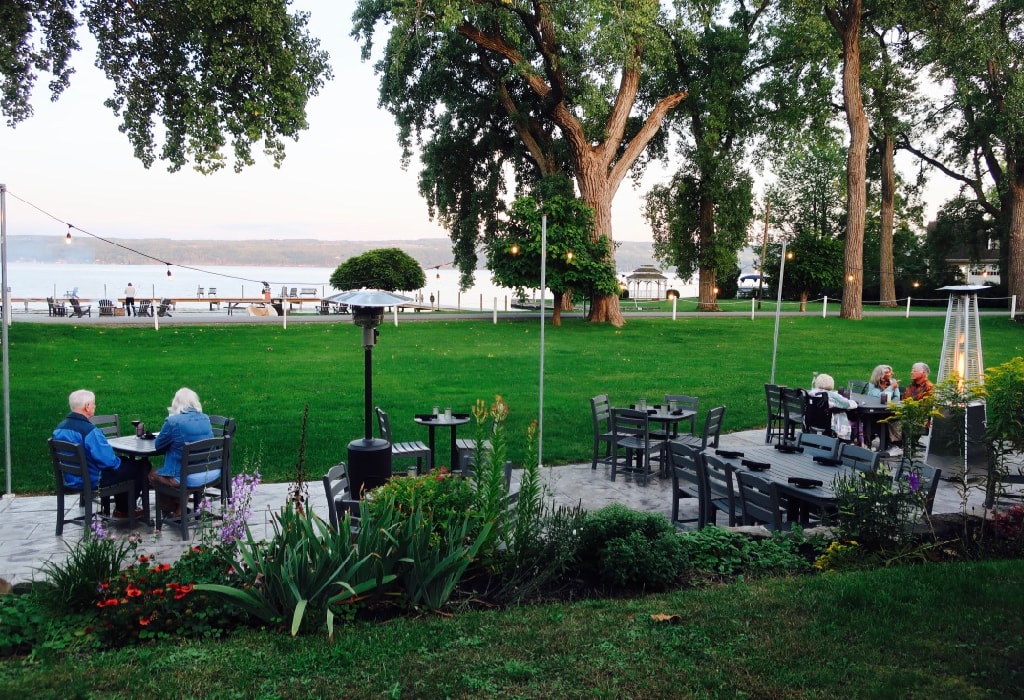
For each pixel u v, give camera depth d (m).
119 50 18.28
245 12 16.36
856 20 33.78
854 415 11.70
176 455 7.68
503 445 5.96
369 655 4.42
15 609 4.95
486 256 36.50
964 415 9.37
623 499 9.23
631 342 26.83
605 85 27.86
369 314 7.45
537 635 4.71
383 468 7.34
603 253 31.83
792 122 36.47
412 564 5.23
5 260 8.93
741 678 4.12
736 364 21.92
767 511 6.81
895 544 6.38
